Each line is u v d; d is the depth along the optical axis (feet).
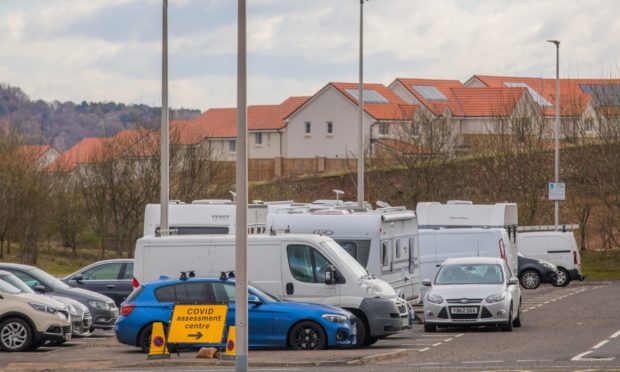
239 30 111.34
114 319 187.01
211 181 376.27
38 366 130.82
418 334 176.35
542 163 423.64
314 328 145.79
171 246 162.71
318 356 135.13
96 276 209.87
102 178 351.87
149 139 355.56
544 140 442.91
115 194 349.61
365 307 154.20
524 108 453.99
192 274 151.84
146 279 162.61
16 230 362.94
